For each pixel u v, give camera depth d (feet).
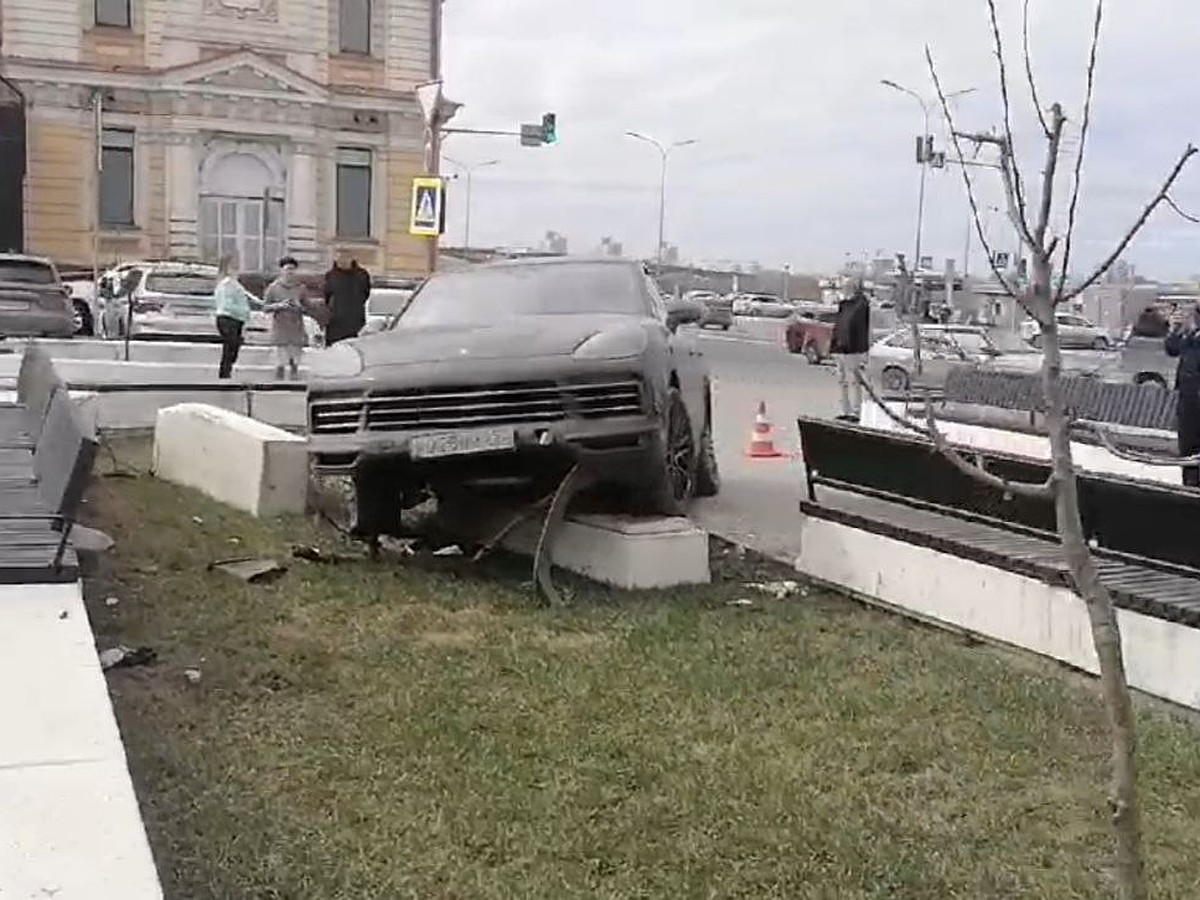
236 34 149.48
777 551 29.73
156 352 69.00
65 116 144.05
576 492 26.32
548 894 13.19
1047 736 17.52
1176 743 17.25
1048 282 10.62
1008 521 23.45
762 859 13.99
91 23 144.87
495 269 31.96
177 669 19.76
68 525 18.72
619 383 25.31
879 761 16.66
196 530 29.50
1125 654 19.72
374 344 26.96
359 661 20.44
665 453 26.55
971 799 15.62
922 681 19.75
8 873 10.69
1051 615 20.89
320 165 153.38
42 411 28.19
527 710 18.26
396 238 157.07
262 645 21.01
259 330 84.69
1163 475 35.96
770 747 17.07
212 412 35.91
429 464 25.96
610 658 20.70
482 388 25.21
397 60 155.63
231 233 150.51
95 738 13.28
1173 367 82.53
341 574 26.08
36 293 77.56
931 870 13.76
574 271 31.48
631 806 15.20
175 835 14.10
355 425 25.72
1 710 13.91
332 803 15.19
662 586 25.45
